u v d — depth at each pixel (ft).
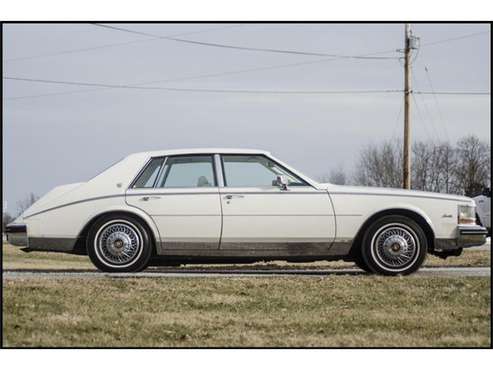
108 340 25.81
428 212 33.73
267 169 34.09
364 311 28.76
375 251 33.47
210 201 33.60
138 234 33.60
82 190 34.09
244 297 30.12
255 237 33.58
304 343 25.55
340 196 33.71
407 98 99.25
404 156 99.14
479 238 33.86
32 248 34.24
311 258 34.06
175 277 32.86
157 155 34.35
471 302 29.76
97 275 33.86
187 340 25.86
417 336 26.35
